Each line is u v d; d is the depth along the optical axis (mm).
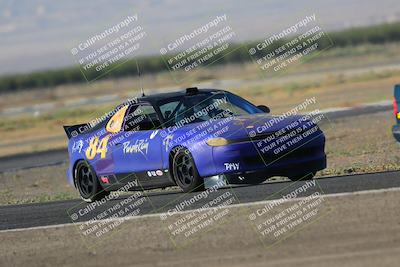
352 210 30641
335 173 43375
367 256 25328
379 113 86438
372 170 42531
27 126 148250
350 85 144875
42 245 32375
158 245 29922
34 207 43781
